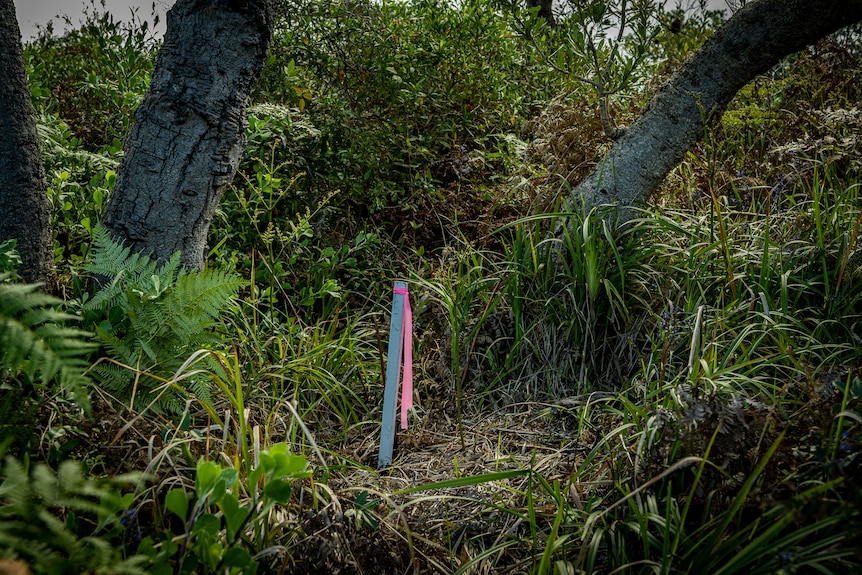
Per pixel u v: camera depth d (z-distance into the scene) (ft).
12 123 8.14
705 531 5.95
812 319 9.35
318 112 14.51
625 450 6.94
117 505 5.04
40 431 6.64
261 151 12.76
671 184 13.23
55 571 3.96
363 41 15.90
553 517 6.98
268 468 5.24
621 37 11.64
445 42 16.71
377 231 13.32
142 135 9.21
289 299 11.37
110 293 7.93
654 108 11.63
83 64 16.58
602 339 10.55
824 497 5.55
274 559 6.01
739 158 14.06
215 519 5.06
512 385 10.53
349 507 6.96
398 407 10.02
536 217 10.67
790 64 16.16
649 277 10.62
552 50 16.69
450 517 7.36
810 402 6.45
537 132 13.83
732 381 7.62
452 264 11.88
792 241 10.47
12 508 4.46
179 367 7.74
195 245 9.62
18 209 8.16
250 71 9.65
